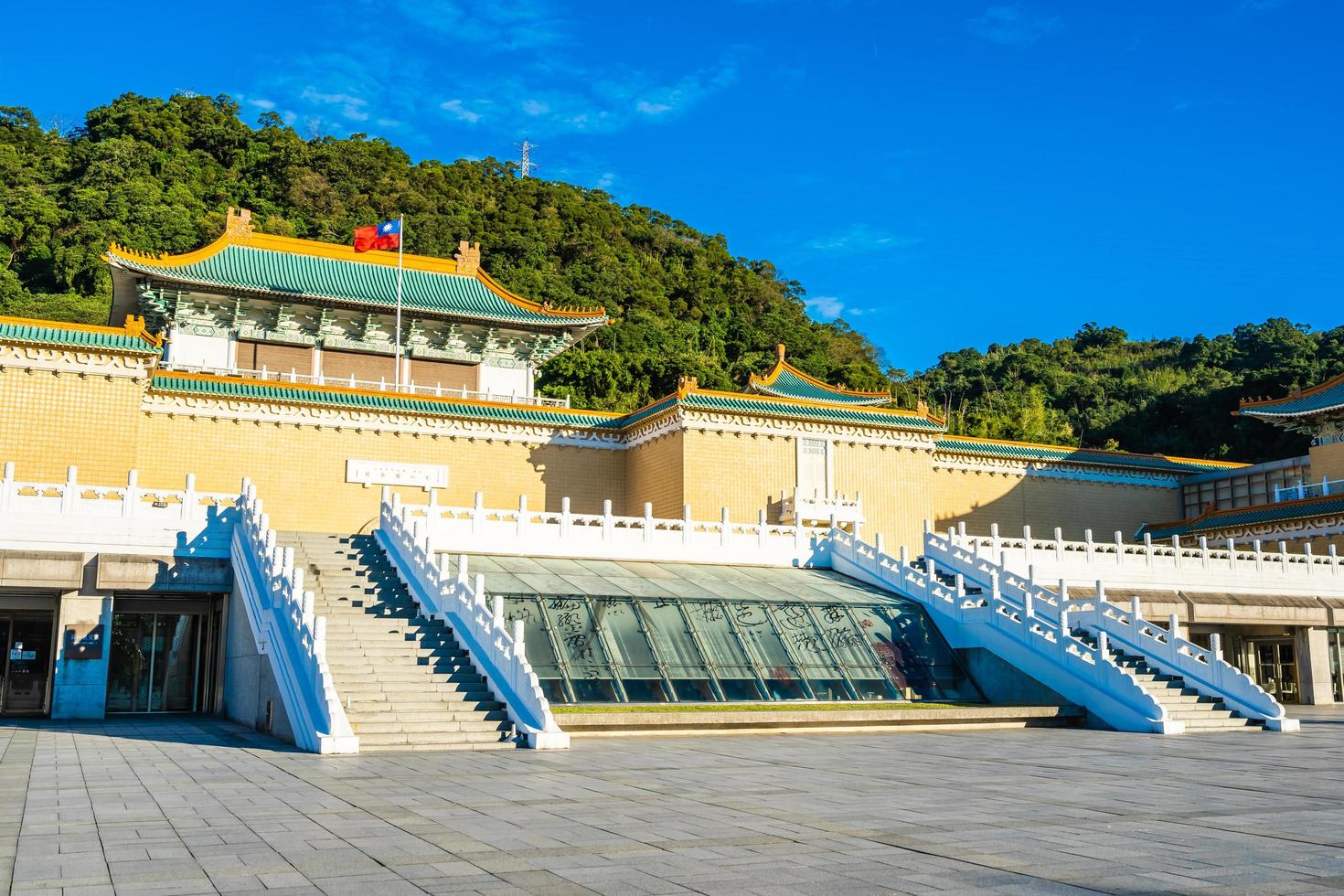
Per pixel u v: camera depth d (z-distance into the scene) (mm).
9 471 30562
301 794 14914
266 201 124125
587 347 113438
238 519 32625
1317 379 116188
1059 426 130750
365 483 47250
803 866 10125
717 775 17344
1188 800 14852
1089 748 22766
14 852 10648
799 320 147750
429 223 126812
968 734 26297
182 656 33969
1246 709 28875
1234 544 55219
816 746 22969
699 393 48969
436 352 62812
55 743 22703
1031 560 40688
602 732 24203
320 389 47219
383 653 25031
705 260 154000
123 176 114188
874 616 33875
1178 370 162750
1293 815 13547
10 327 39875
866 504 51188
